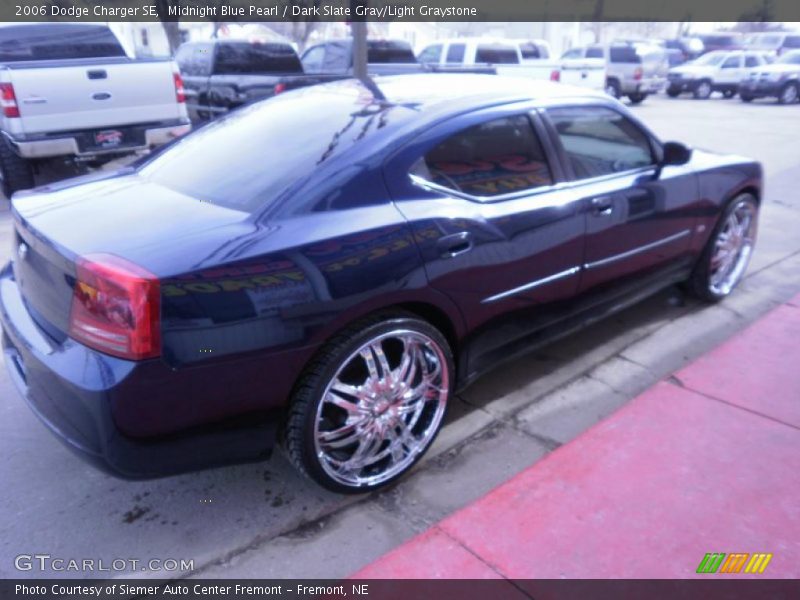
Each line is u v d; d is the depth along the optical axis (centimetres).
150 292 214
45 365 232
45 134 694
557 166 338
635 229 376
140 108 745
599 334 432
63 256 232
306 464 259
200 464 241
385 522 269
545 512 267
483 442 320
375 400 271
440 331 300
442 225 279
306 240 246
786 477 286
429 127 293
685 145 388
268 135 310
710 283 464
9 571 244
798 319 439
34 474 296
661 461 296
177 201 276
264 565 248
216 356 227
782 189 822
